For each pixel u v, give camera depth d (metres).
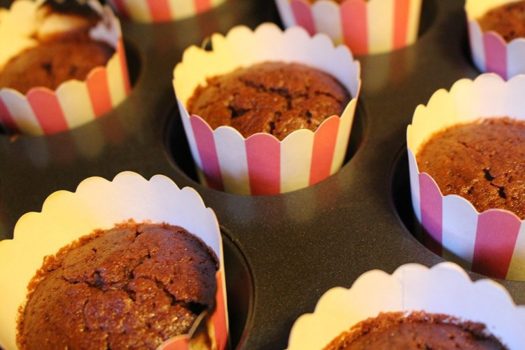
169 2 0.36
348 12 0.33
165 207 0.27
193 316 0.25
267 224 0.28
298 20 0.34
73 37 0.36
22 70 0.35
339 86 0.32
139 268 0.26
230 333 0.27
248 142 0.28
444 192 0.28
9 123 0.32
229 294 0.27
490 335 0.23
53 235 0.26
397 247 0.27
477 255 0.26
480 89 0.29
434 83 0.33
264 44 0.33
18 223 0.25
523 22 0.33
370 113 0.32
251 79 0.32
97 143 0.32
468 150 0.29
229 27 0.36
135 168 0.31
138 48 0.36
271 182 0.29
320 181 0.30
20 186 0.30
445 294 0.24
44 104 0.31
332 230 0.28
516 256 0.26
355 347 0.24
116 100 0.33
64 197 0.26
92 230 0.27
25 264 0.26
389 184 0.29
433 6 0.36
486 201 0.27
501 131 0.29
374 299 0.24
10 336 0.25
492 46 0.31
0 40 0.35
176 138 0.33
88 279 0.26
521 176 0.27
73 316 0.25
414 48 0.34
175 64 0.35
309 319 0.23
